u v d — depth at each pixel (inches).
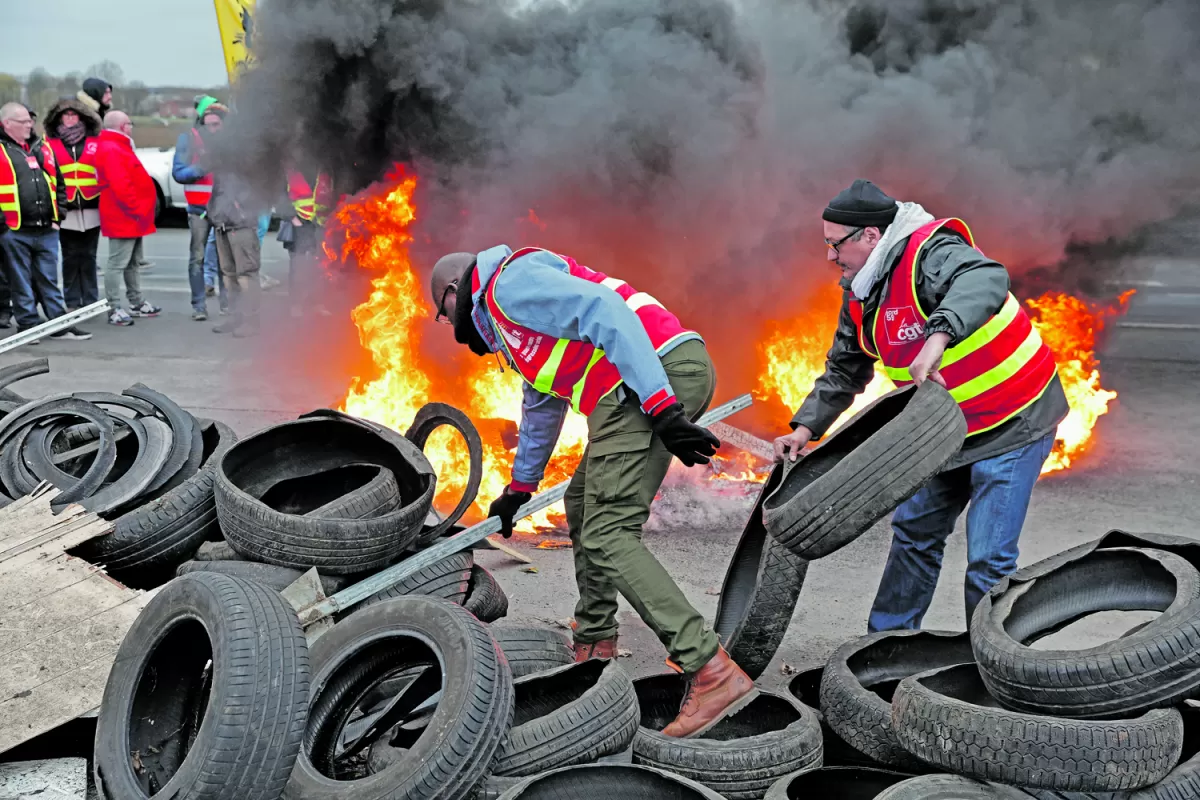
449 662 112.6
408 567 147.3
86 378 345.4
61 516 156.1
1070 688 107.6
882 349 139.3
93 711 123.1
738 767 116.6
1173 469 254.5
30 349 391.5
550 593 186.9
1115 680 105.8
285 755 102.0
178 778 100.4
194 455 176.2
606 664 128.0
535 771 114.4
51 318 420.8
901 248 133.0
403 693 125.6
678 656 132.0
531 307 129.0
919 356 122.3
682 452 126.7
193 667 121.0
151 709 119.0
